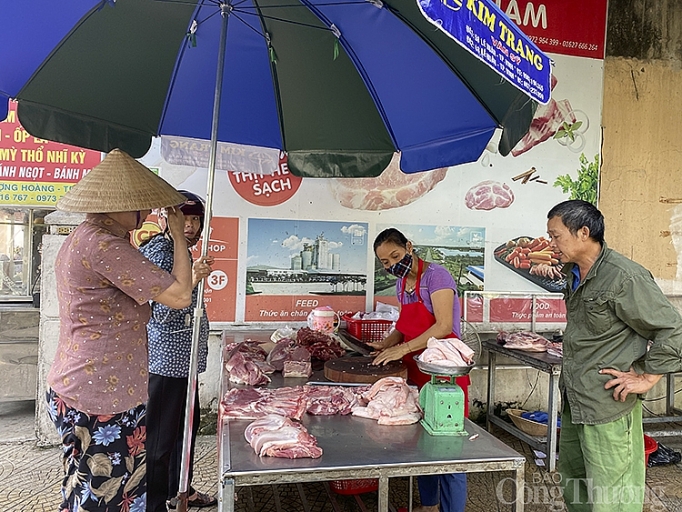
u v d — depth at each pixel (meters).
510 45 1.70
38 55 2.39
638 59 5.00
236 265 4.31
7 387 4.26
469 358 2.10
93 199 1.90
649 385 2.15
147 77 2.74
